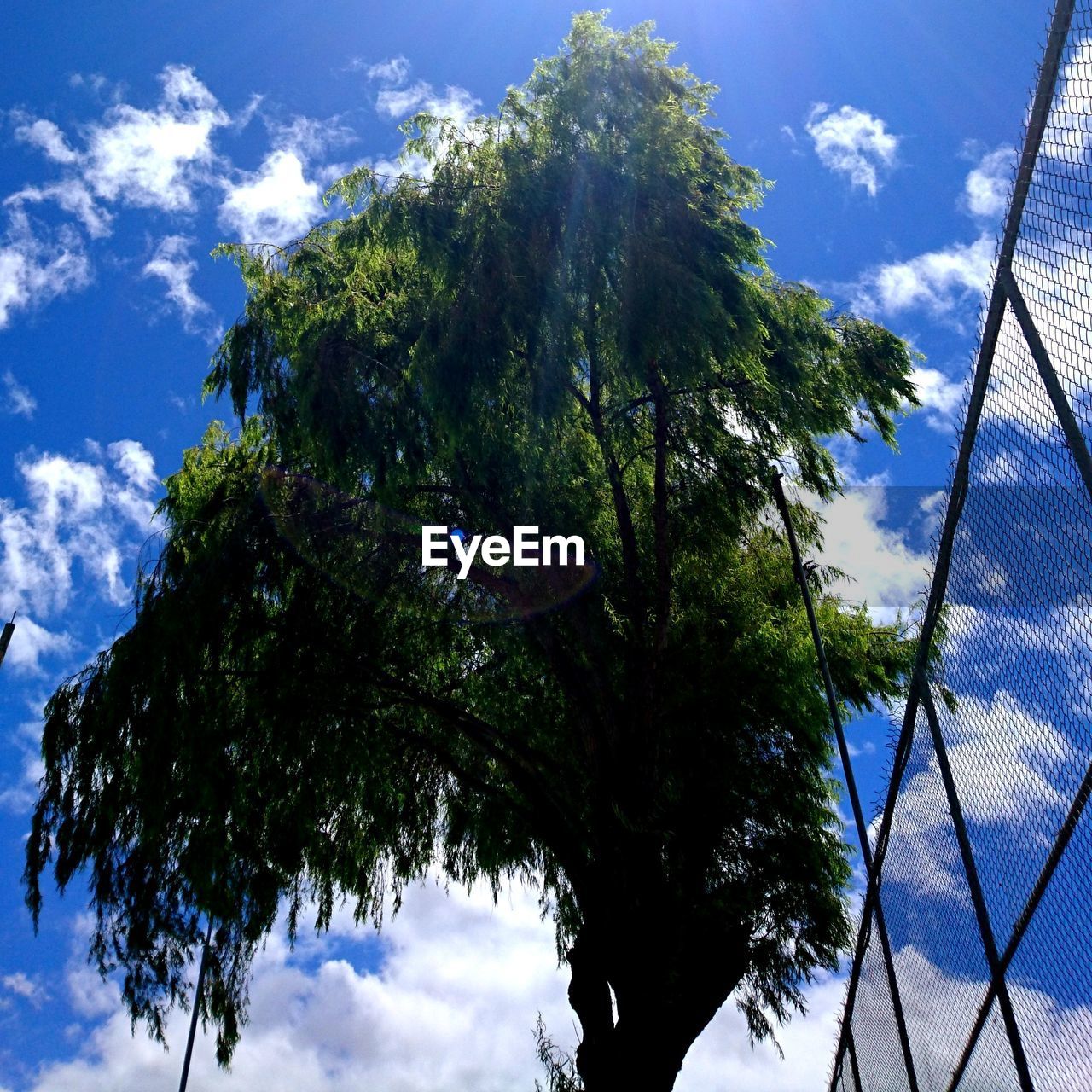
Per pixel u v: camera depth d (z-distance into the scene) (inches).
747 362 462.3
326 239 565.6
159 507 568.7
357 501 509.4
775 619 570.9
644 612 508.4
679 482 556.7
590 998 466.9
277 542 510.6
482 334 460.8
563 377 468.4
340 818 563.5
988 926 202.4
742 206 514.6
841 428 548.7
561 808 520.1
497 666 575.2
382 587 524.7
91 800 479.2
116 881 472.7
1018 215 174.6
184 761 474.9
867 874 295.0
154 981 468.4
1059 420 161.0
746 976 502.9
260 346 532.4
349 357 494.0
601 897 479.8
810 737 545.3
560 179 476.7
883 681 569.0
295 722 504.4
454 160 501.0
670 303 446.9
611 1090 429.7
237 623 505.0
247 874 488.7
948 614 214.2
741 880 506.6
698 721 530.9
